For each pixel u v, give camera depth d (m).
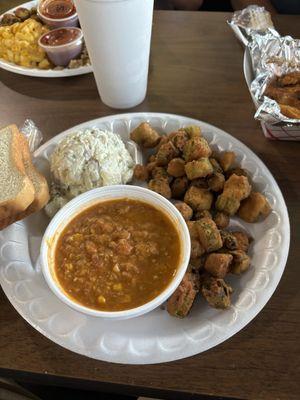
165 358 0.24
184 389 0.24
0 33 0.46
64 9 0.48
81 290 0.27
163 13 0.48
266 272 0.27
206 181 0.32
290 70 0.37
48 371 0.25
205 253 0.29
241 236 0.30
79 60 0.44
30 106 0.41
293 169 0.34
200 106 0.39
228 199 0.30
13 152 0.32
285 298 0.27
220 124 0.38
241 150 0.34
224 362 0.25
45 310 0.27
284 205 0.31
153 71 0.43
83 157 0.33
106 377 0.25
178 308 0.26
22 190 0.29
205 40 0.45
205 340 0.25
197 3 0.64
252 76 0.38
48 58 0.45
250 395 0.23
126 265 0.27
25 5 0.52
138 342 0.25
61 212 0.29
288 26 0.45
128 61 0.35
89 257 0.28
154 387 0.24
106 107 0.40
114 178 0.34
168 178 0.33
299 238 0.30
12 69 0.44
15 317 0.27
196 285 0.27
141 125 0.35
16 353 0.26
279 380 0.24
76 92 0.42
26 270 0.29
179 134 0.33
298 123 0.32
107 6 0.30
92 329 0.26
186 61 0.43
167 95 0.40
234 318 0.26
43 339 0.26
